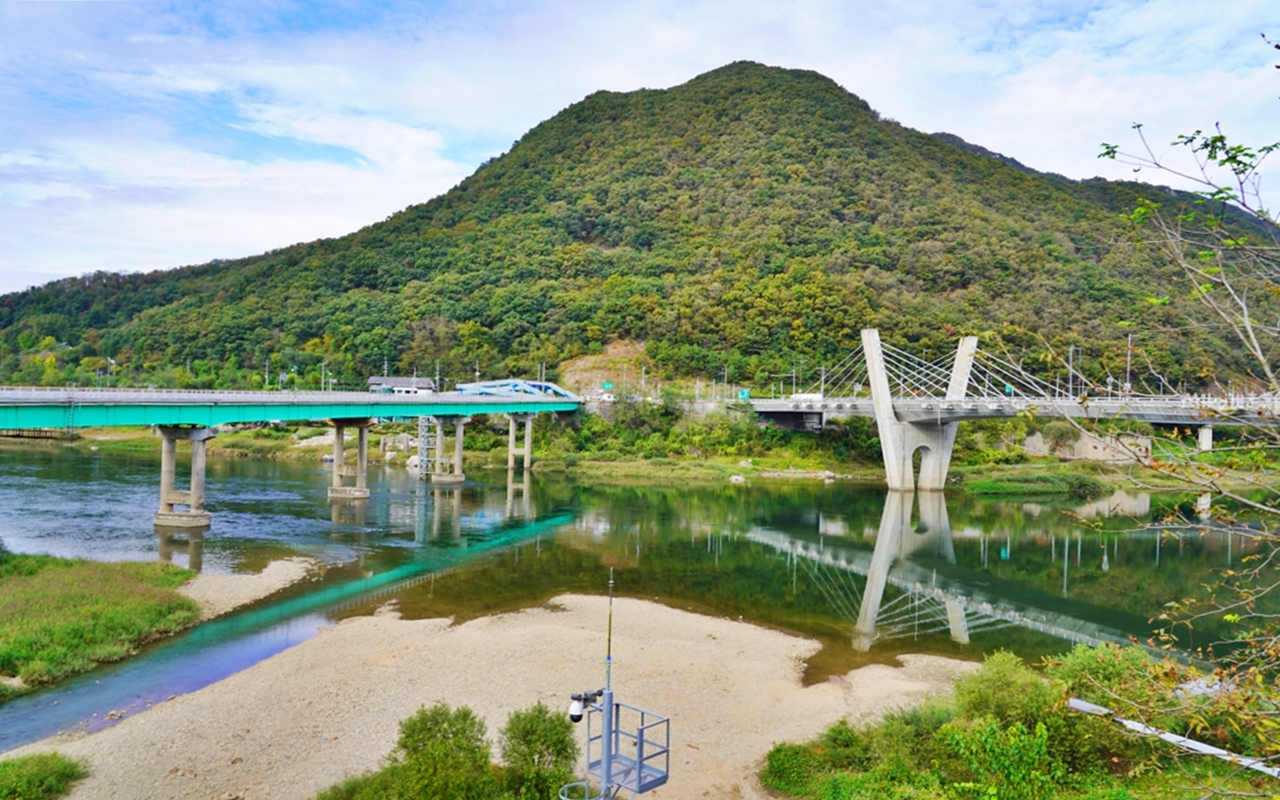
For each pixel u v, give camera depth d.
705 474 108.56
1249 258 9.44
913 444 99.75
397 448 120.69
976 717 23.09
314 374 154.75
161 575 41.59
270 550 51.22
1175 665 11.51
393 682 29.58
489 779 19.88
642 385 134.88
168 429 57.38
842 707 28.80
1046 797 17.92
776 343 144.12
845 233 177.62
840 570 55.28
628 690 29.70
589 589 46.06
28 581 37.59
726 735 25.94
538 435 124.75
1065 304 129.62
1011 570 56.84
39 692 27.69
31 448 112.75
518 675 30.66
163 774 22.28
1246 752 19.09
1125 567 58.31
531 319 162.62
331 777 22.36
